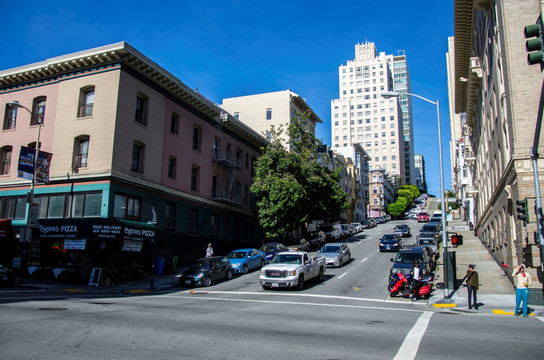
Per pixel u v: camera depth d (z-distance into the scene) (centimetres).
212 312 1289
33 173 2289
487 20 2331
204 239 3325
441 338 915
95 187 2431
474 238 4034
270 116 5184
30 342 791
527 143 1772
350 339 892
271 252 3044
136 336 873
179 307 1402
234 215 3872
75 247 2278
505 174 1975
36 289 2033
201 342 834
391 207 9944
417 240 3262
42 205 2592
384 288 2006
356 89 15662
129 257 2503
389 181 12650
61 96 2691
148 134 2745
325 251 2778
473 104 3425
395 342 867
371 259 3023
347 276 2372
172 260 2697
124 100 2555
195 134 3378
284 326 1045
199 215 3284
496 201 2477
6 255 2658
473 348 816
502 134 2078
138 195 2611
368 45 17612
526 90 1802
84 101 2641
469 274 1522
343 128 15362
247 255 2733
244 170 4116
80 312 1184
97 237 2222
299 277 1975
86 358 693
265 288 2039
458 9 2673
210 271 2253
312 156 3903
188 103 3212
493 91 2325
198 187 3309
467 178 5684
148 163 2722
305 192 3428
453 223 6369
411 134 18925
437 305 1583
